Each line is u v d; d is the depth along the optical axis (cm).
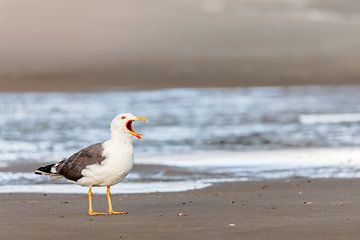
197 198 1667
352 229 1213
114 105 5969
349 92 8300
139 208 1509
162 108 5534
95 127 3916
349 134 3512
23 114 4941
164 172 2194
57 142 3170
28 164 2388
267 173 2181
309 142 3164
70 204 1588
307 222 1281
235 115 4816
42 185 1930
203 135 3494
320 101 6488
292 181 1984
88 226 1273
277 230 1213
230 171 2228
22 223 1310
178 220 1326
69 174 1452
